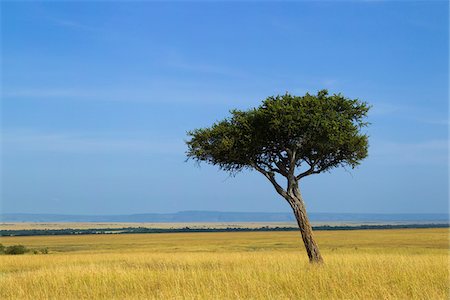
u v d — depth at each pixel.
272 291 17.14
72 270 22.86
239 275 19.45
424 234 119.94
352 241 91.56
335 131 28.31
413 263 23.22
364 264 22.53
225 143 28.77
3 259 46.66
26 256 53.81
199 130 30.47
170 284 18.48
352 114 30.25
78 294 18.05
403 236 110.19
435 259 26.73
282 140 29.83
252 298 16.16
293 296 16.42
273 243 95.31
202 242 105.06
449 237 102.69
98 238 137.88
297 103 29.36
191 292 16.94
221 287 17.34
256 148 29.89
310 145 29.83
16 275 23.97
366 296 16.12
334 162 31.22
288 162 30.58
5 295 18.09
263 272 20.33
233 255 44.44
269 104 29.06
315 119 28.28
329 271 20.09
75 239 132.38
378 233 132.62
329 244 81.88
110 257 49.31
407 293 16.44
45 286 18.89
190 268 25.61
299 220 29.52
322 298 16.17
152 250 75.12
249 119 29.89
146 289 18.36
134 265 32.19
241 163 30.86
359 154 30.08
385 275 18.94
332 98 29.72
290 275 18.83
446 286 17.45
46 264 38.81
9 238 142.50
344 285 17.38
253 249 74.19
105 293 17.95
